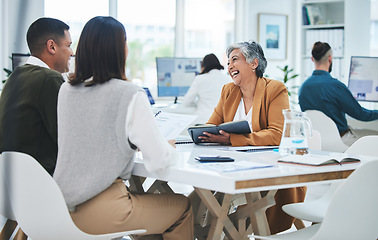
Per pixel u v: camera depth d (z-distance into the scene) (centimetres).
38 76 226
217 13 673
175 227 196
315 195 432
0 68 507
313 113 405
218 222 186
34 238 178
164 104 562
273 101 255
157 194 194
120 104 177
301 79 646
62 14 579
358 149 221
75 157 180
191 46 668
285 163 179
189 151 219
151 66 648
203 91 505
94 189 176
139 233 185
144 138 175
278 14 679
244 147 233
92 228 180
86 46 185
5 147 224
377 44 717
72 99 185
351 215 156
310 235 179
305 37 643
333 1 617
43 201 172
